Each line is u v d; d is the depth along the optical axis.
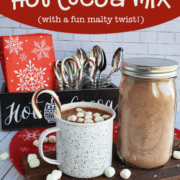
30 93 0.88
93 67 0.98
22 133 0.86
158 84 0.53
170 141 0.59
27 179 0.55
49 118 0.92
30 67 0.92
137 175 0.56
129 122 0.57
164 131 0.56
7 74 0.89
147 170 0.58
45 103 0.90
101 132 0.52
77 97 0.93
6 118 0.88
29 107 0.89
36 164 0.59
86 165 0.53
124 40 1.16
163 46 1.17
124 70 0.56
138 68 0.51
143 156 0.57
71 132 0.51
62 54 1.15
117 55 0.99
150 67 0.50
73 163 0.53
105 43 1.15
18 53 0.89
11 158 0.68
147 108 0.54
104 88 0.96
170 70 0.51
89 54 1.16
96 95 0.95
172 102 0.55
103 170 0.56
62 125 0.52
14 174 0.61
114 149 0.70
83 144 0.52
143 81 0.53
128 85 0.56
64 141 0.53
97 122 0.51
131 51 1.17
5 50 0.87
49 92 0.53
